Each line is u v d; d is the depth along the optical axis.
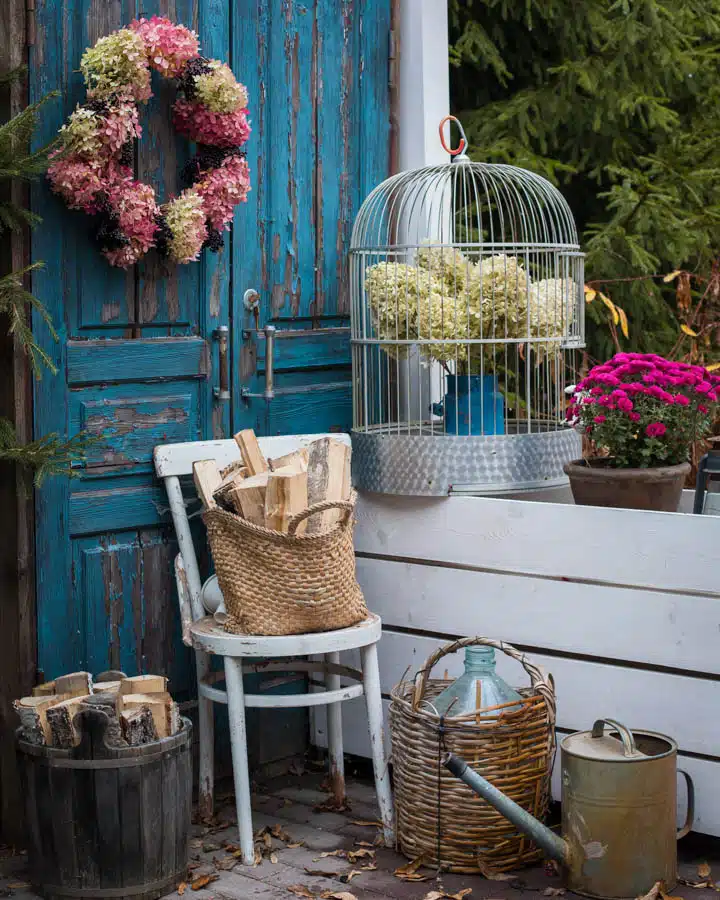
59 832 2.64
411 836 2.89
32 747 2.66
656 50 5.12
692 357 4.37
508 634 3.17
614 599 2.97
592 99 5.18
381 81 3.78
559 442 3.37
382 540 3.43
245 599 2.89
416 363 3.87
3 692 3.02
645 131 5.40
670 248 4.90
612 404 3.09
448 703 2.86
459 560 3.26
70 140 2.87
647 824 2.63
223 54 3.31
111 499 3.11
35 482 2.72
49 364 2.76
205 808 3.18
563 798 2.72
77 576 3.06
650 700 2.92
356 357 3.65
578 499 3.14
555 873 2.82
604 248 4.90
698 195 5.07
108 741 2.61
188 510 3.32
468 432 3.46
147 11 3.13
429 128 3.83
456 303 3.41
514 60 5.37
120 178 2.97
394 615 3.41
